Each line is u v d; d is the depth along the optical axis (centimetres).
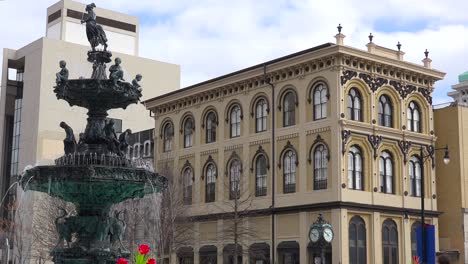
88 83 1739
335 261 4634
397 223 5019
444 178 5403
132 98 1819
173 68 9431
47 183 1723
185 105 6206
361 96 4962
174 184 5566
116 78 1762
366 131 4919
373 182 4903
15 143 8712
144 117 8738
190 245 5803
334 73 4822
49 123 8244
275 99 5275
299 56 5034
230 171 5628
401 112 5172
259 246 5197
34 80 8394
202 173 5897
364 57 4919
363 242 4803
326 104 4878
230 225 5428
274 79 5312
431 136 5344
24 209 4181
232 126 5694
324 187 4812
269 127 5316
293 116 5134
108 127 1827
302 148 5006
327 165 4806
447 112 5462
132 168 1734
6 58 8912
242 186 5441
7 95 8956
